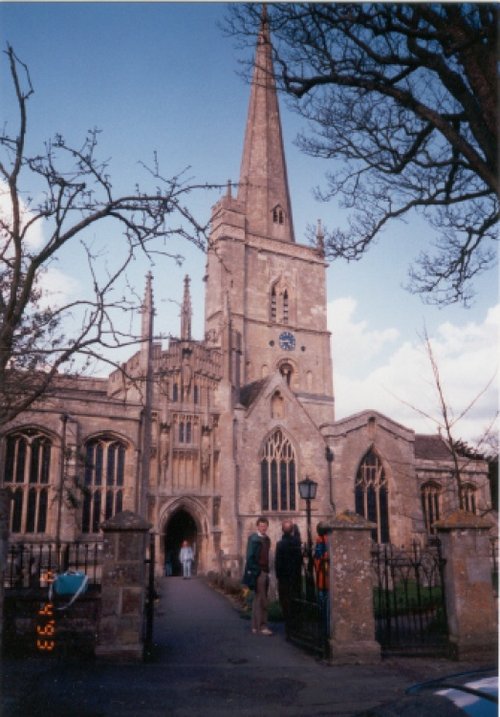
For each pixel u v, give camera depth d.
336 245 13.55
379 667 10.20
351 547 11.07
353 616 10.73
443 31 9.84
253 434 45.16
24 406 11.36
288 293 63.91
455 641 10.80
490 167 9.43
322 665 10.38
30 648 11.12
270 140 71.56
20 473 34.50
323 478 47.16
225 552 41.25
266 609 13.93
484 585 11.08
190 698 8.34
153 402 41.72
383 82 11.07
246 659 10.90
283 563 13.08
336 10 10.76
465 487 28.30
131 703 8.08
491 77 9.23
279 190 70.06
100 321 11.19
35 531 34.03
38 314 12.90
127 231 11.38
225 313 48.16
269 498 44.81
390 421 51.97
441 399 19.50
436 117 10.24
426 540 49.56
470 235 12.60
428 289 13.73
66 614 11.26
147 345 41.44
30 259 12.00
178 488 41.34
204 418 43.56
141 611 10.95
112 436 38.00
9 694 8.45
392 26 10.30
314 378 62.25
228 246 60.22
